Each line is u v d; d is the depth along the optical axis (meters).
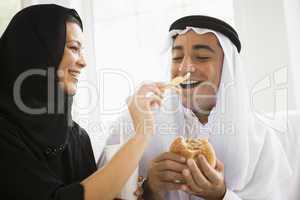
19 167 0.76
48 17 0.92
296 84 1.21
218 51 1.00
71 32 0.95
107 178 0.78
